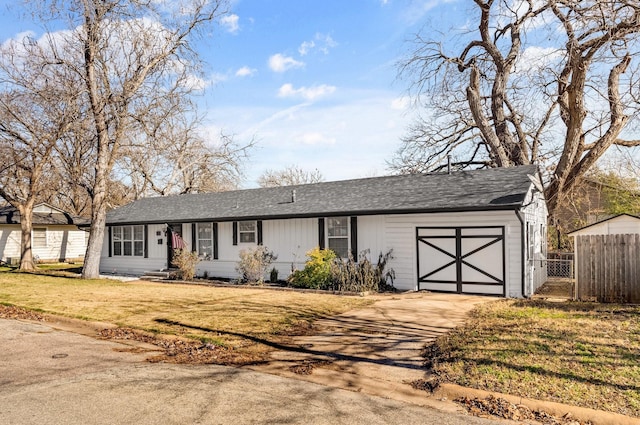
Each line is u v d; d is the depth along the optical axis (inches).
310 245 642.2
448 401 192.1
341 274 559.5
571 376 205.8
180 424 165.5
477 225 516.4
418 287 553.3
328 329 328.2
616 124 776.9
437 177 641.6
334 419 171.0
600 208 1126.4
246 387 207.0
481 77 997.2
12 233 1160.2
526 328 304.8
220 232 736.3
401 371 230.5
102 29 694.5
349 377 222.4
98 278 761.6
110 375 226.1
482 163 1061.1
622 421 163.0
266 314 388.8
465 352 249.3
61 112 720.3
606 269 422.9
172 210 840.9
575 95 758.5
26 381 216.4
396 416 174.9
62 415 173.8
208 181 1555.1
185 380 216.8
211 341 291.4
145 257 833.5
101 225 774.5
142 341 305.4
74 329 353.4
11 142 880.3
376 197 616.1
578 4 517.7
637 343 260.2
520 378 205.6
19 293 551.8
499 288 501.7
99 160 756.6
